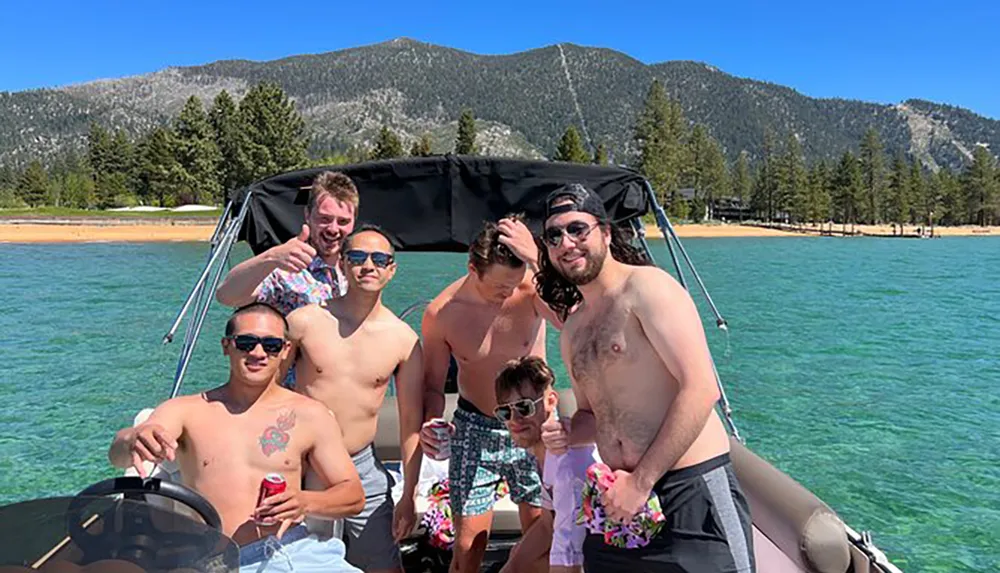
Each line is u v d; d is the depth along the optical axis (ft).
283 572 7.39
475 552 9.36
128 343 38.27
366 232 8.74
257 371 7.38
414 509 9.48
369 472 8.96
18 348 36.96
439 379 9.80
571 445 7.63
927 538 17.57
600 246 6.66
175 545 5.68
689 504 6.59
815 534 7.71
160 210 198.90
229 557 5.74
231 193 12.54
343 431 8.75
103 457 22.04
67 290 59.93
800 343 41.24
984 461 22.40
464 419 9.52
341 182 9.92
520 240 8.73
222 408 7.55
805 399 29.25
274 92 202.80
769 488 8.70
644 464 6.27
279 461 7.48
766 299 61.26
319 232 9.80
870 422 26.27
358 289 8.57
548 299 7.89
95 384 30.19
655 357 6.54
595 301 6.90
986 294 66.03
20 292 58.44
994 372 34.17
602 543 7.09
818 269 93.66
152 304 52.26
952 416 27.04
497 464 9.36
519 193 12.84
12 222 152.46
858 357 37.55
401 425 9.31
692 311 6.38
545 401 8.43
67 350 36.55
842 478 21.12
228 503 7.34
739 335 43.65
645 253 7.33
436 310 9.57
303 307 8.78
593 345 6.80
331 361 8.61
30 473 20.79
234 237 11.88
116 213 183.62
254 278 8.88
